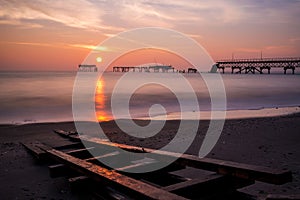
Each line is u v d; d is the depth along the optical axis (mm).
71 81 70500
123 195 3783
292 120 11977
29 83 58594
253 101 24312
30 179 5023
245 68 124875
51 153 5355
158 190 2820
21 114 16594
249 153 6738
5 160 6266
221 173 3586
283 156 6383
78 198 4062
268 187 4496
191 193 3180
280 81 72375
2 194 4375
